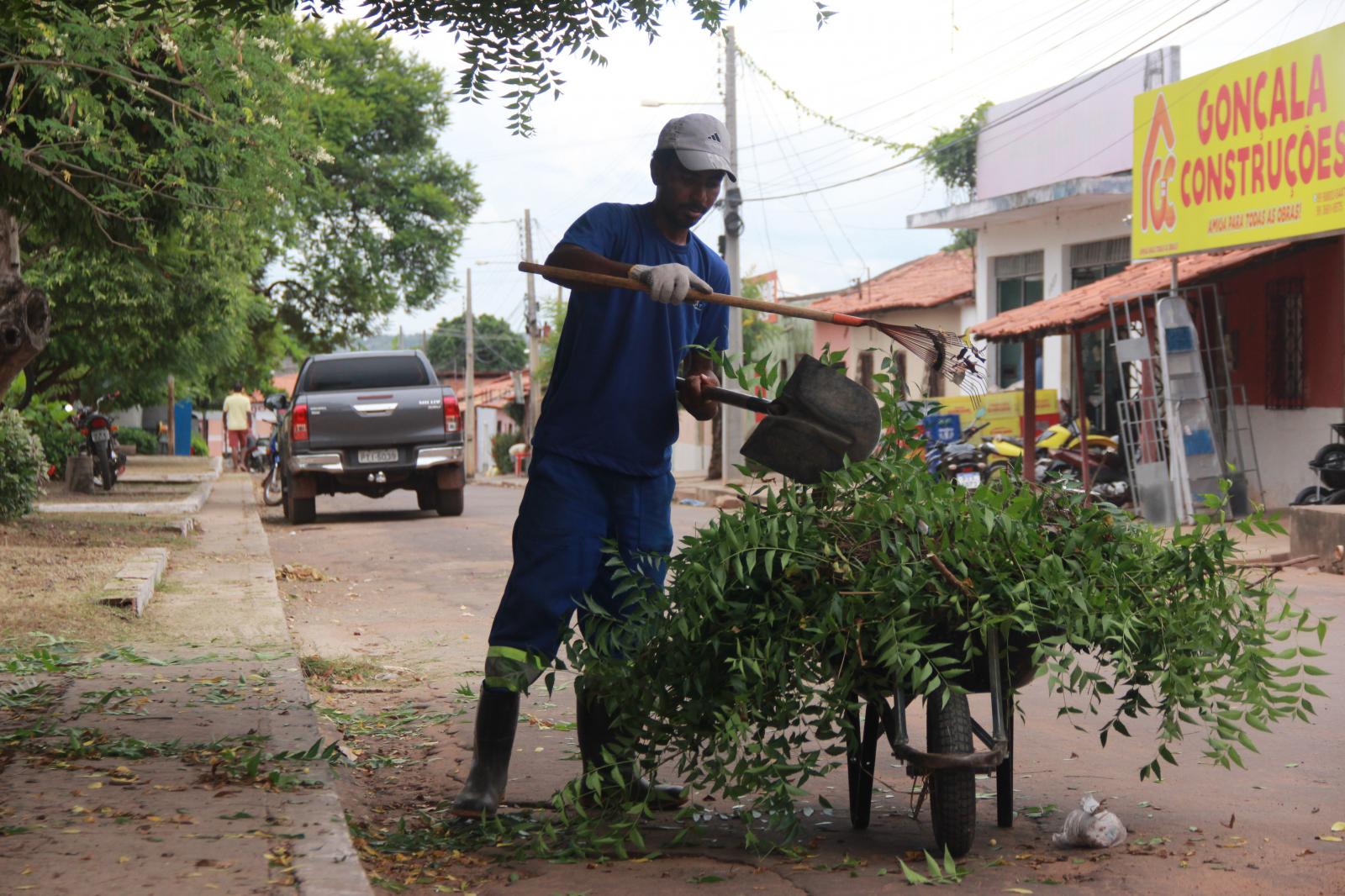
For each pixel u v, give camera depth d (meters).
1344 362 15.14
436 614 9.24
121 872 3.24
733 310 23.39
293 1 5.32
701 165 4.11
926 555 3.71
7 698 5.48
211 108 10.53
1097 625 3.76
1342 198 13.29
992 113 24.64
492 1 4.99
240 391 39.56
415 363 18.09
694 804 4.48
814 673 3.75
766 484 4.10
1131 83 21.00
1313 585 10.31
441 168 35.16
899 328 4.14
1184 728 5.63
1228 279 17.16
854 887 3.60
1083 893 3.53
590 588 4.39
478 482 38.66
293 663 6.42
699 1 4.95
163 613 8.23
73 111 9.88
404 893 3.56
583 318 4.23
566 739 5.50
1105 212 21.27
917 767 3.65
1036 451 18.25
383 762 5.13
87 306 19.05
